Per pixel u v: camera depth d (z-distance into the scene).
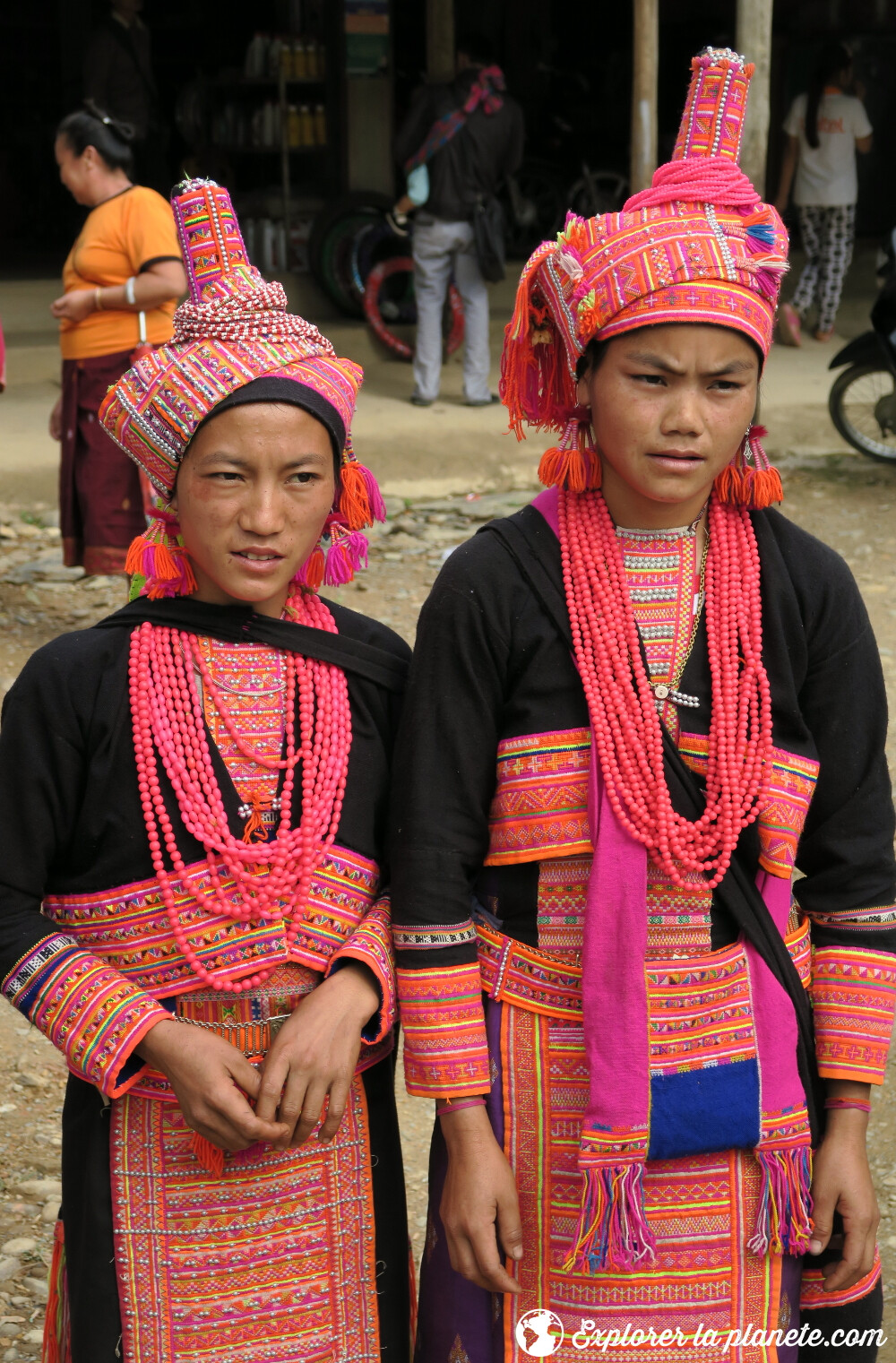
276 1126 2.06
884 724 2.34
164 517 2.21
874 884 2.35
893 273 9.27
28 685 2.17
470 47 10.47
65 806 2.19
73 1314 2.22
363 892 2.28
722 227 2.08
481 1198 2.19
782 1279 2.30
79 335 6.44
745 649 2.21
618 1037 2.14
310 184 13.29
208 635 2.22
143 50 13.35
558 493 2.28
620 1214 2.15
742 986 2.23
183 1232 2.19
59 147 6.44
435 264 10.62
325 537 2.30
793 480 9.51
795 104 12.71
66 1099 2.31
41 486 9.05
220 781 2.19
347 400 2.15
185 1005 2.20
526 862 2.25
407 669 2.39
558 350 2.29
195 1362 2.21
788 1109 2.22
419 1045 2.21
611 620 2.20
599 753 2.16
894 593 7.45
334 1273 2.27
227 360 2.05
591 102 17.17
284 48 12.58
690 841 2.18
